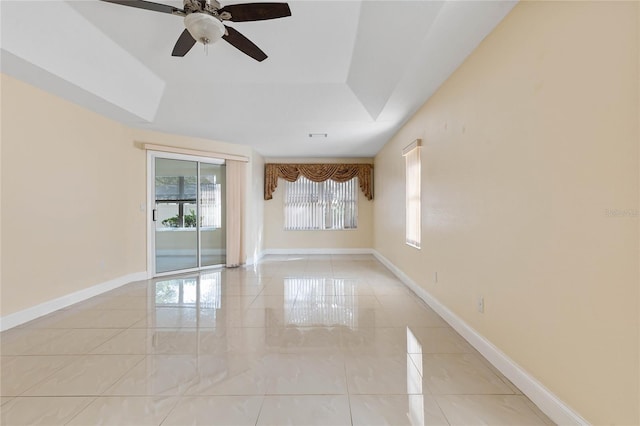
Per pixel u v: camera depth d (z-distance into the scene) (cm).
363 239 764
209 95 411
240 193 605
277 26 277
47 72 279
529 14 180
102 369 216
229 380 202
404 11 221
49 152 331
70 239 360
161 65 350
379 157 678
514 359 197
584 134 143
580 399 146
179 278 499
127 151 459
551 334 165
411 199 428
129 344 256
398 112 401
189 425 160
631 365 124
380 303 366
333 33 287
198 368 217
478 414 168
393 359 229
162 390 191
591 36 139
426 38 229
